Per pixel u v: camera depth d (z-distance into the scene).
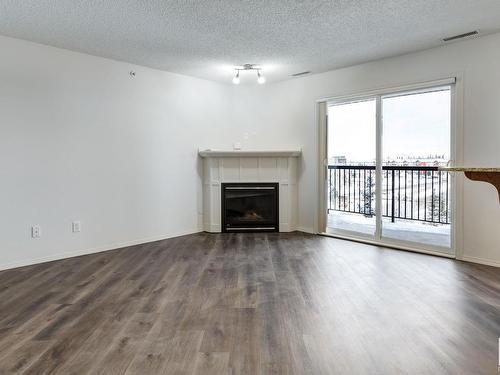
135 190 5.09
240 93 6.25
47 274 3.72
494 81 3.90
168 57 4.73
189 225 5.81
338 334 2.39
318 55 4.66
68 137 4.39
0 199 3.89
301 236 5.56
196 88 5.80
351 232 5.32
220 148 6.15
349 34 3.92
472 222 4.11
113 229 4.86
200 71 5.42
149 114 5.22
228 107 6.22
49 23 3.60
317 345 2.25
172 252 4.62
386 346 2.23
